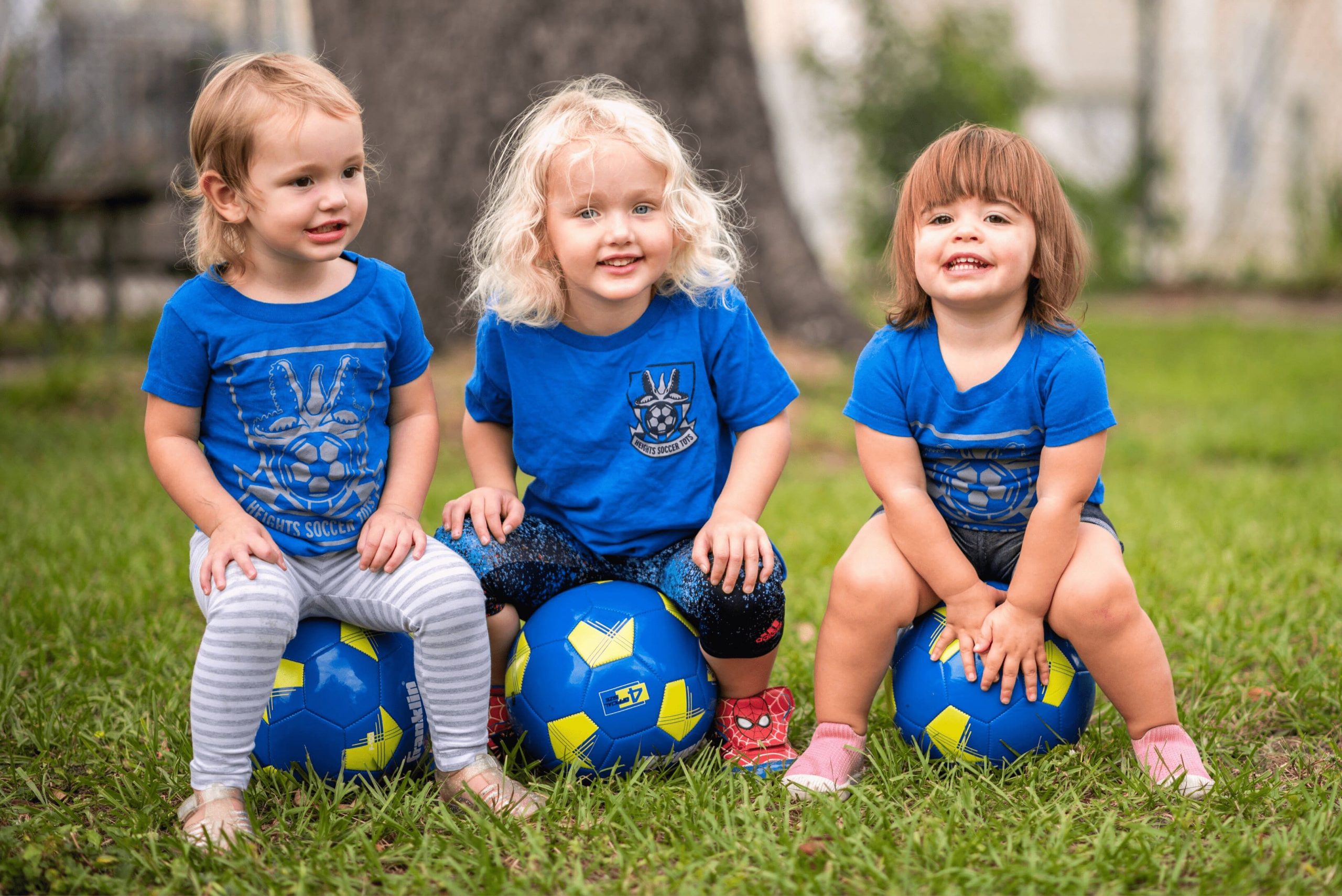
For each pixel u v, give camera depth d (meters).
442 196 6.96
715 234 2.45
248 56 2.23
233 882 1.92
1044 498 2.27
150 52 10.74
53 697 2.72
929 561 2.32
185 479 2.20
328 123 2.13
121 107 10.62
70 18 10.43
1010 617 2.30
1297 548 3.88
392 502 2.31
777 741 2.46
